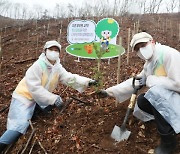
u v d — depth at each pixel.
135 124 3.55
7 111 4.43
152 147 3.19
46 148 3.44
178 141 3.23
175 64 2.93
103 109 3.95
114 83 4.80
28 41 7.59
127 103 3.98
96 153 3.21
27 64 6.04
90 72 5.33
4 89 5.06
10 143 3.50
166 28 8.31
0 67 5.66
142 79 3.42
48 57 3.67
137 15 10.77
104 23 5.30
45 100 3.68
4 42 7.73
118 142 3.31
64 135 3.56
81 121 3.75
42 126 3.79
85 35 5.52
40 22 9.98
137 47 3.19
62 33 8.02
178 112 2.88
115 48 5.27
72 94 4.52
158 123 3.01
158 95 2.94
